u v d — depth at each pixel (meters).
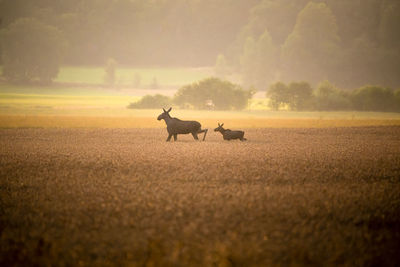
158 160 73.06
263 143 106.56
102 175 60.47
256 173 61.16
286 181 56.25
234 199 45.12
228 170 63.16
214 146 96.62
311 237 34.53
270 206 42.50
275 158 76.38
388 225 38.06
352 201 44.78
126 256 30.67
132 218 38.78
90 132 142.75
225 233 35.19
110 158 76.19
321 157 78.75
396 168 67.00
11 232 36.19
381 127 173.00
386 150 92.06
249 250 31.27
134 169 64.69
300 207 42.38
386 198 46.31
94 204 43.91
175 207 42.00
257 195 47.06
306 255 29.91
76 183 54.72
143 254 31.05
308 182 55.53
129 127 166.25
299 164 69.75
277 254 31.33
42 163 71.44
